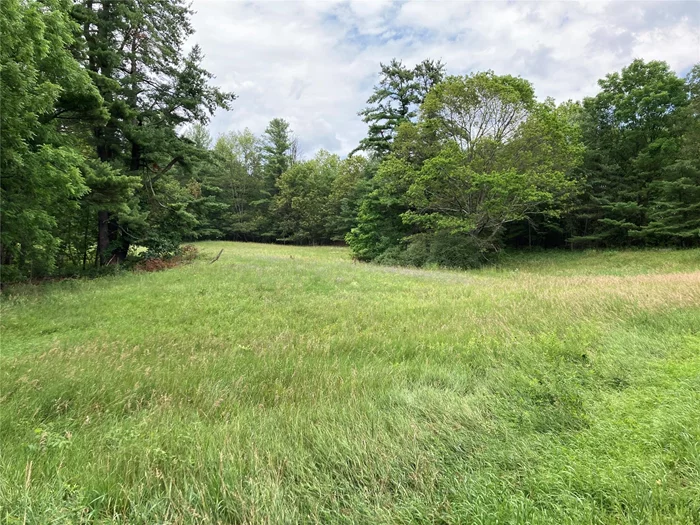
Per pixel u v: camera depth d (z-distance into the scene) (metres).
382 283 13.48
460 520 1.99
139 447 2.64
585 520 1.89
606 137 26.73
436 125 22.77
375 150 30.20
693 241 21.80
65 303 9.11
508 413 3.13
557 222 27.59
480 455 2.53
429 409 3.29
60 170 10.63
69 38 11.35
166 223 19.70
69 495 2.15
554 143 21.22
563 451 2.46
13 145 9.84
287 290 11.59
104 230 16.94
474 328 6.45
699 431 2.49
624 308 6.39
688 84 23.92
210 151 20.09
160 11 16.80
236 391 3.95
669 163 22.97
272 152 57.16
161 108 17.97
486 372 4.25
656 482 2.08
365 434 2.80
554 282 12.00
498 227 22.66
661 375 3.60
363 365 4.87
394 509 2.10
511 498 2.05
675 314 5.70
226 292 11.02
